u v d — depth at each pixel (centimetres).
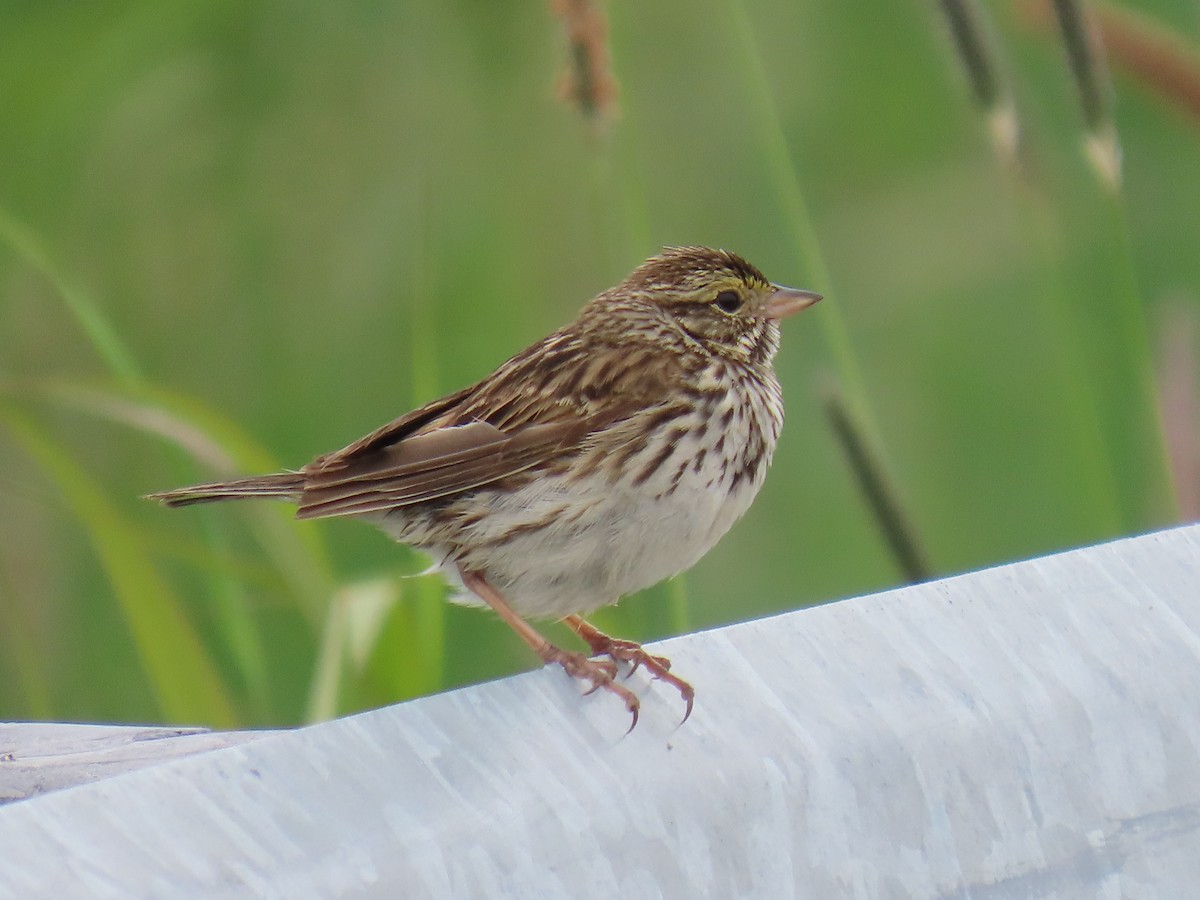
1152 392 955
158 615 859
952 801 576
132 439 1227
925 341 1431
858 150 1535
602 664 766
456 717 564
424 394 898
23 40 1488
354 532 1227
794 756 567
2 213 982
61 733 713
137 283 1399
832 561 1309
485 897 525
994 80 966
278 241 1431
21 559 1155
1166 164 1430
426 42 1529
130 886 489
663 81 1550
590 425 805
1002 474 1367
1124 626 617
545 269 1379
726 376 849
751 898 556
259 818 515
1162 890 591
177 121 1494
